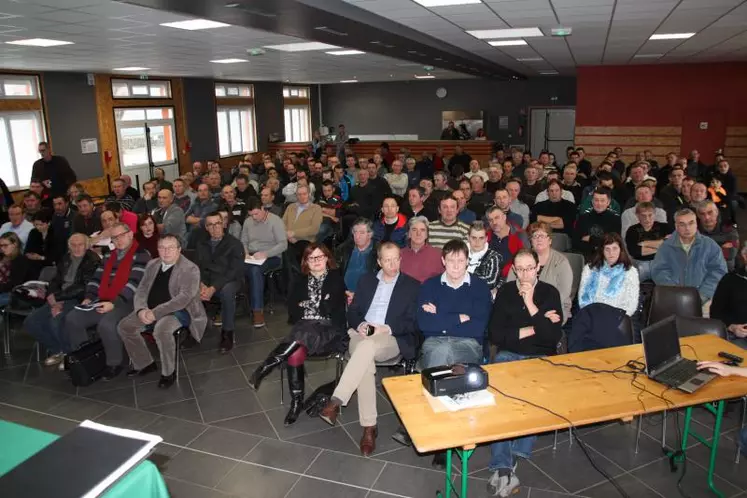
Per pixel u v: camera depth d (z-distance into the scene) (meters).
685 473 3.16
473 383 2.59
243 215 6.83
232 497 3.02
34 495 1.70
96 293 4.70
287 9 4.28
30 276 5.68
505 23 6.35
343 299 3.98
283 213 7.09
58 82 10.59
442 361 3.41
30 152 10.23
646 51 9.84
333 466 3.29
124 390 4.29
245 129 16.83
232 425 3.76
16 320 5.94
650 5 5.30
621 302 3.78
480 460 3.33
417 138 19.88
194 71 11.83
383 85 19.86
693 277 4.27
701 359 3.02
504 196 5.39
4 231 6.29
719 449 3.39
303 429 3.70
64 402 4.12
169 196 6.92
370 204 7.89
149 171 12.45
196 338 4.56
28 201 6.87
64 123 10.76
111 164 11.91
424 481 3.14
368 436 3.42
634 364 2.95
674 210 6.48
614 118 13.41
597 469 3.21
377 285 3.85
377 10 5.51
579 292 3.95
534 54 10.13
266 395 4.18
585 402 2.56
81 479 1.77
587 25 6.61
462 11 5.56
